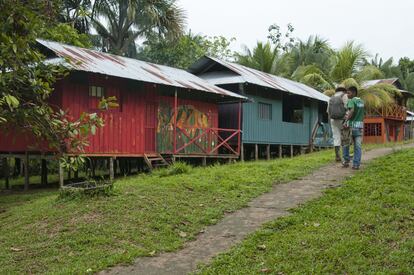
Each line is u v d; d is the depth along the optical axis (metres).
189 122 17.42
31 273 5.52
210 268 5.33
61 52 13.07
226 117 20.36
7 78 5.28
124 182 10.71
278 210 7.72
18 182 17.00
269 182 9.92
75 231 6.95
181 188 9.48
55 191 13.00
